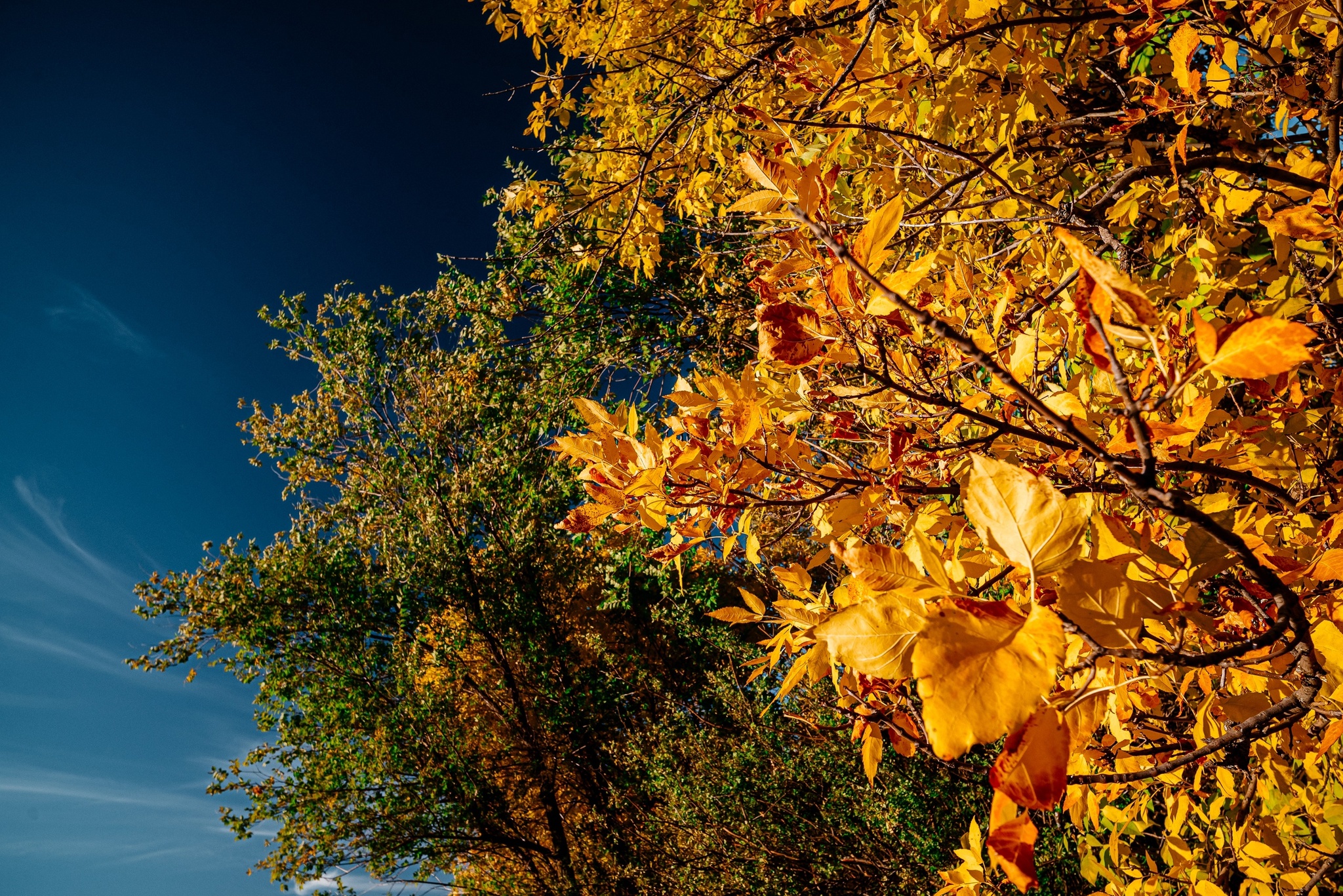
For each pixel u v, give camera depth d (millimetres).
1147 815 2084
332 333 12031
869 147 2506
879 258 807
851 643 625
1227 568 769
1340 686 946
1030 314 1611
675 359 7758
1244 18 1946
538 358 9109
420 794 9633
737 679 7211
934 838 5023
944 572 760
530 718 11086
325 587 10555
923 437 1437
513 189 3748
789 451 1523
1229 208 1812
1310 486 1563
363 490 12078
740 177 3166
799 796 6332
